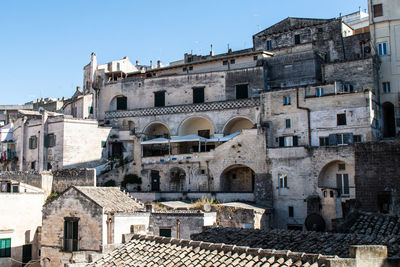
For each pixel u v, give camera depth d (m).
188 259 20.02
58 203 38.91
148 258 21.28
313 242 25.03
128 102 76.44
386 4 62.38
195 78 70.94
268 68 68.19
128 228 37.56
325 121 56.16
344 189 52.41
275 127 59.41
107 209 37.00
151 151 71.12
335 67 61.00
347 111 55.00
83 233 37.28
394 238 23.75
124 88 76.94
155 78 74.19
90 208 37.22
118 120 75.25
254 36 78.69
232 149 59.84
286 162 55.53
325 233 26.91
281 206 55.03
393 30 61.72
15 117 95.50
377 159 39.84
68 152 69.25
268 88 67.62
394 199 38.69
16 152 77.81
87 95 79.50
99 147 71.50
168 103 72.62
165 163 64.56
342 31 70.81
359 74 59.47
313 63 65.19
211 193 58.62
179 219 41.44
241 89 67.69
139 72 79.44
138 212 38.50
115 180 67.25
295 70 66.25
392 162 39.25
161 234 41.78
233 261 18.70
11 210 47.62
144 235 23.88
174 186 63.56
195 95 70.62
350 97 55.06
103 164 69.94
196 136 65.88
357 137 54.12
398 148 39.16
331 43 69.81
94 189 41.03
